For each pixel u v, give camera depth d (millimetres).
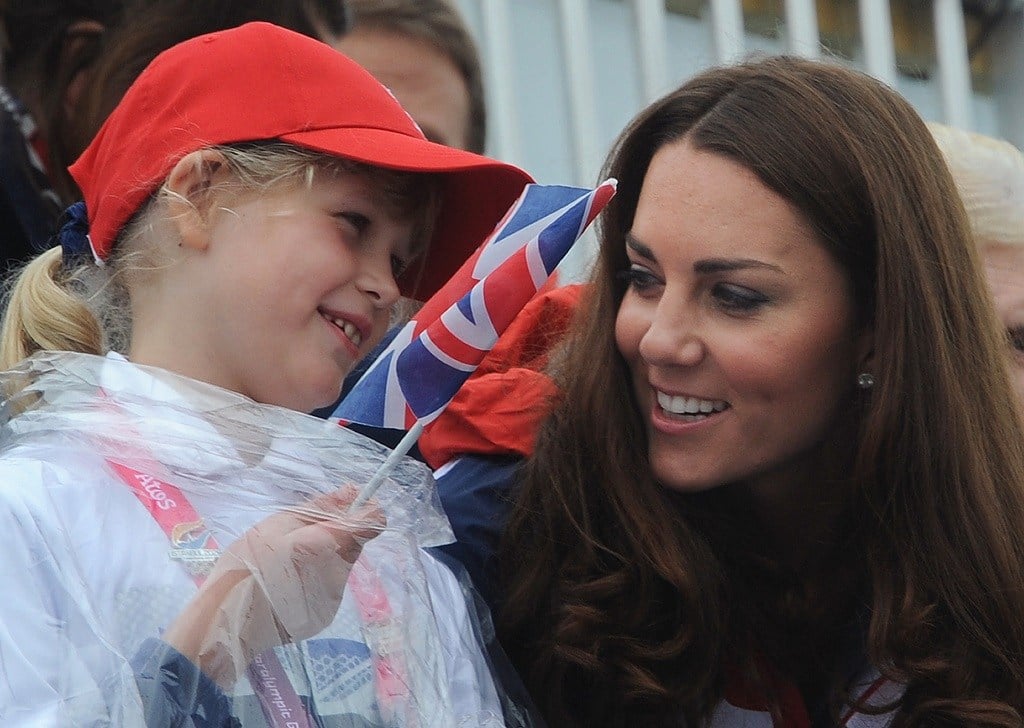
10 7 8812
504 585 7465
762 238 6844
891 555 7184
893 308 7035
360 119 6816
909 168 7152
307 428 6250
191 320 6570
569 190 7125
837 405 7234
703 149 6969
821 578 7609
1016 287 8688
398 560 6227
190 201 6582
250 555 5680
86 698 5285
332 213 6656
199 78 6730
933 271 7156
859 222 7000
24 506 5664
